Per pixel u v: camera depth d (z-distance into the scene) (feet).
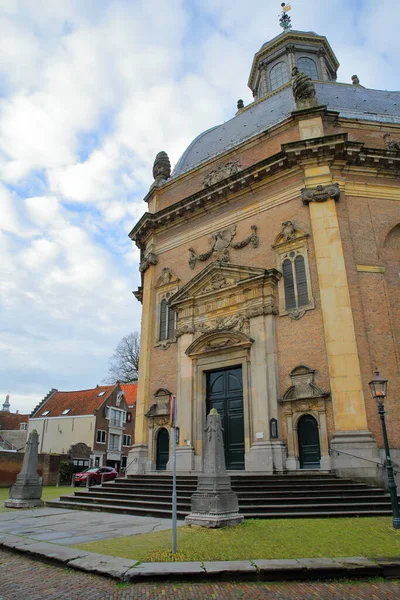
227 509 33.32
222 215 71.36
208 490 33.76
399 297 58.29
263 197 66.85
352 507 39.14
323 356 54.19
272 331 58.75
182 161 91.71
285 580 21.35
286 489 44.65
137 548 26.09
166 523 36.11
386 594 19.51
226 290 64.59
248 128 83.82
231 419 60.90
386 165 62.85
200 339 64.75
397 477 46.98
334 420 50.70
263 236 65.00
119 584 20.75
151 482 55.47
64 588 20.39
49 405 179.83
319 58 116.26
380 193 62.28
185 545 26.32
